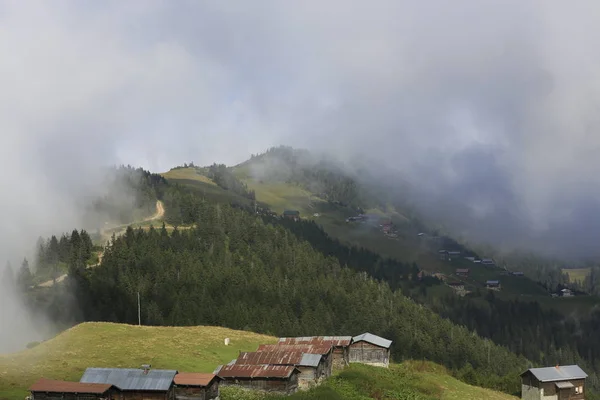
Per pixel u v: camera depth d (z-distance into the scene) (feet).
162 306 543.80
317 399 223.51
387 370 305.73
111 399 188.44
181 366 262.88
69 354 265.75
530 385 324.60
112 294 548.72
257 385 231.50
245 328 530.68
